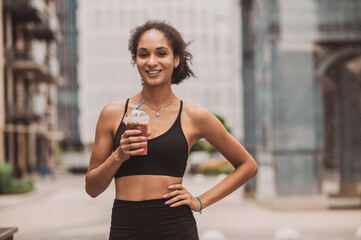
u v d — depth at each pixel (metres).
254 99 14.86
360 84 14.80
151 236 2.18
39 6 31.75
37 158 32.97
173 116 2.31
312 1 11.77
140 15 76.94
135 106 2.34
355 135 14.85
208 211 11.99
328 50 11.76
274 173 11.59
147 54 2.27
